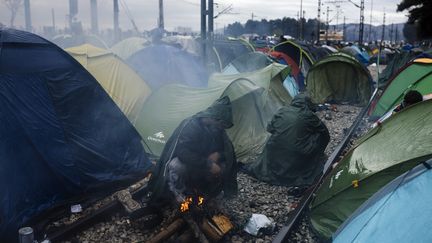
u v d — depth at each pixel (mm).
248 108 9008
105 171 6500
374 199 3984
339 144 9477
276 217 5961
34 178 5590
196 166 5066
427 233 3193
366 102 15719
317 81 16141
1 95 5363
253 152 8688
